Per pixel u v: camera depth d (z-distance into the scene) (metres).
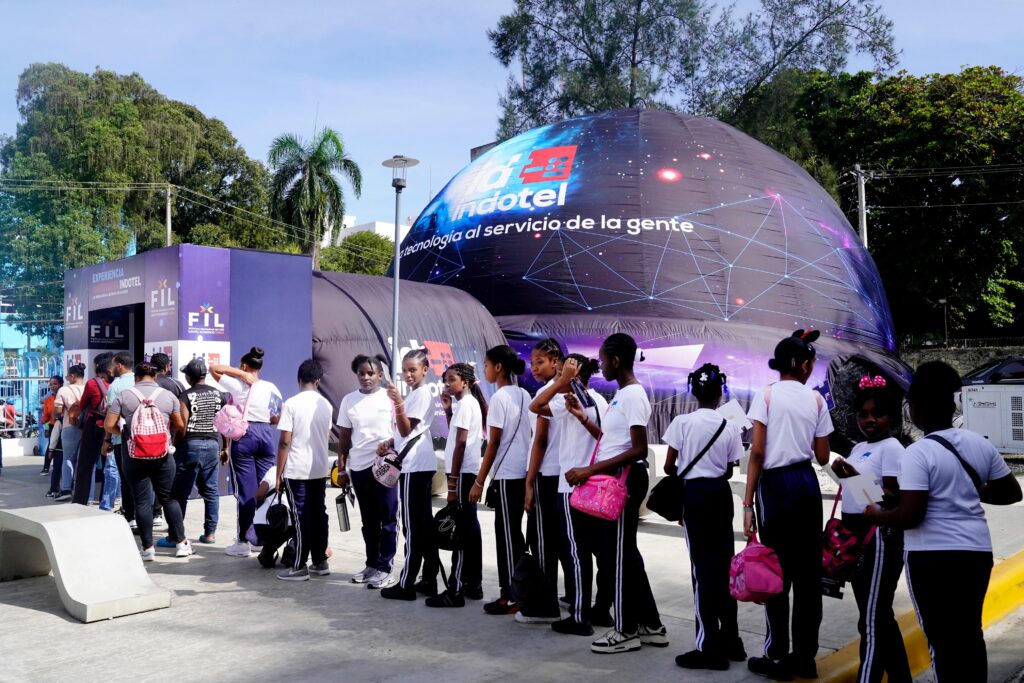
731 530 4.27
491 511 9.16
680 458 4.27
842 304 17.97
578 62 36.28
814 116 34.88
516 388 5.28
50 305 36.03
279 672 4.09
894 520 3.36
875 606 3.68
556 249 17.38
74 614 5.03
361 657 4.32
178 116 44.81
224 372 7.16
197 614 5.12
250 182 48.12
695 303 16.67
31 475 12.34
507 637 4.68
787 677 3.98
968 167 29.05
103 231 37.66
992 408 14.92
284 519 5.86
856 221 32.38
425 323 13.79
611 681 3.98
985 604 5.69
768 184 18.95
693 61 35.22
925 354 30.03
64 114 40.19
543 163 18.92
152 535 6.81
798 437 4.03
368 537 5.88
